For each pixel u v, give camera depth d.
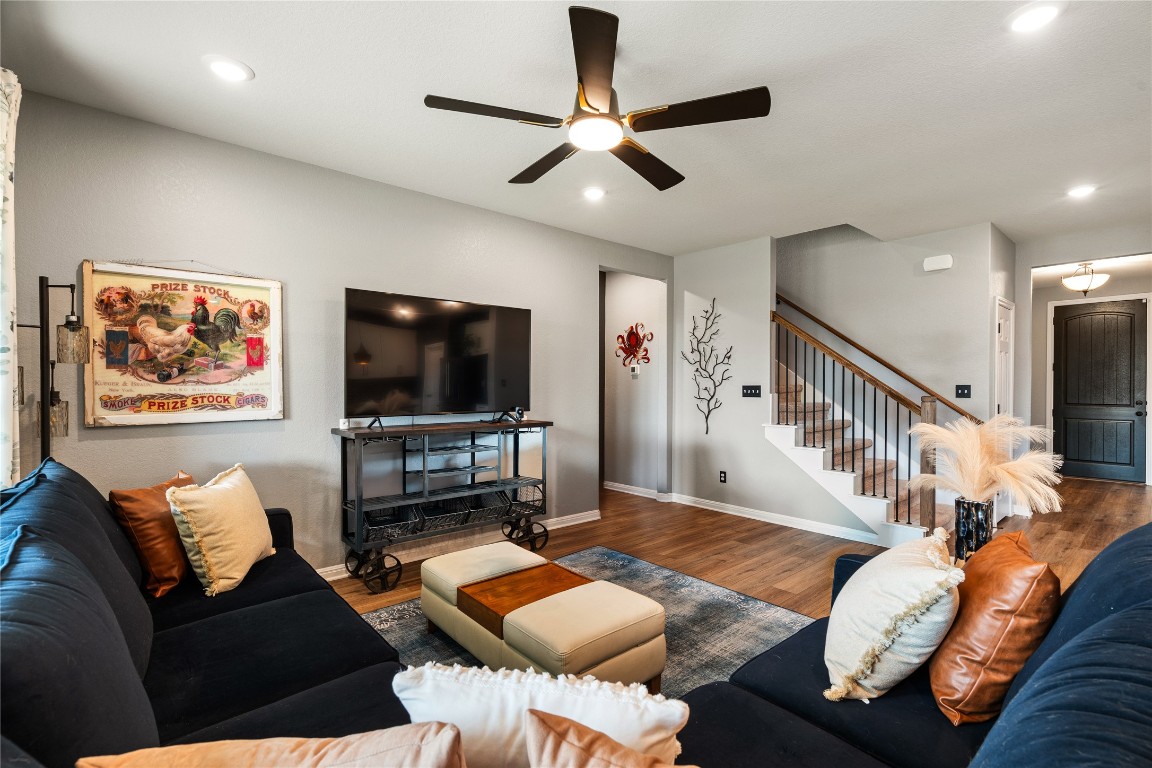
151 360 2.73
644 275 5.38
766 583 3.31
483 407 3.88
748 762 1.13
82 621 0.91
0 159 1.92
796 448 4.59
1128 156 3.09
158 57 2.18
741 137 2.86
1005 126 2.74
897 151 3.03
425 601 2.58
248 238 3.03
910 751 1.18
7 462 1.95
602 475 6.45
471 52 2.16
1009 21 1.95
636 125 2.03
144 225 2.72
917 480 2.54
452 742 0.58
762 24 1.98
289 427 3.18
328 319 3.33
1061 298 6.70
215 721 1.31
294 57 2.19
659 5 1.88
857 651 1.37
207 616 1.88
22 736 0.68
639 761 0.62
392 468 3.63
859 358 5.23
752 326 4.96
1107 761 0.47
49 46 2.10
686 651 2.47
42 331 2.21
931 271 4.73
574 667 1.76
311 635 1.71
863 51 2.14
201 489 2.16
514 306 4.25
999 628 1.22
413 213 3.68
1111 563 1.06
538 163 2.44
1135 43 2.06
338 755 0.60
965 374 4.54
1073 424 6.65
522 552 2.70
